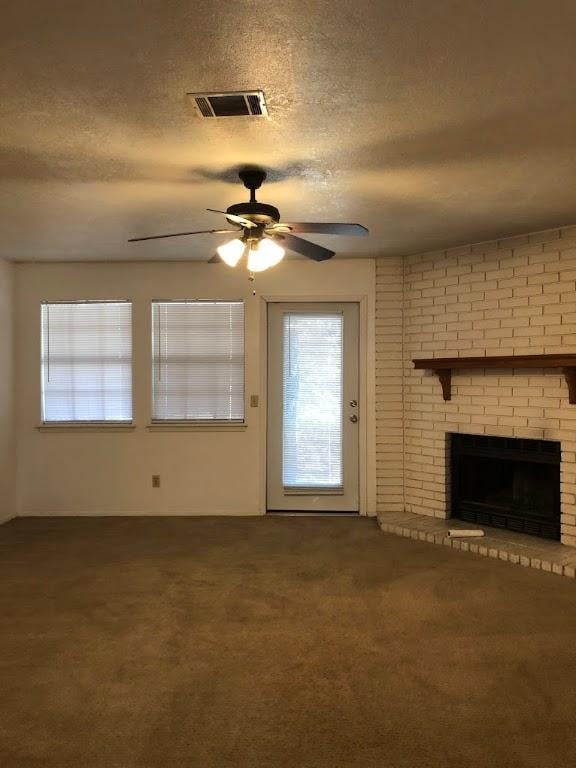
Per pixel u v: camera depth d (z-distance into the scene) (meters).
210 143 2.68
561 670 2.54
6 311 5.28
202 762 1.95
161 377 5.43
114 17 1.75
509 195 3.46
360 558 4.09
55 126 2.49
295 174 3.08
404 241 4.64
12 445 5.37
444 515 4.95
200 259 5.26
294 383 5.41
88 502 5.44
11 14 1.73
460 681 2.45
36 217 3.89
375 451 5.29
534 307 4.38
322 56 1.98
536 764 1.93
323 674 2.51
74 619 3.09
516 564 3.95
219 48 1.93
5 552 4.28
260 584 3.59
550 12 1.75
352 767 1.92
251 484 5.39
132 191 3.35
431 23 1.80
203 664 2.60
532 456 4.43
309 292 5.31
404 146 2.72
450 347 4.89
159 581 3.65
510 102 2.30
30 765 1.93
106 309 5.45
